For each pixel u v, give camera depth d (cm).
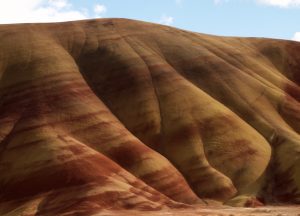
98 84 10156
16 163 7962
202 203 7838
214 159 8719
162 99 9725
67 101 9206
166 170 8300
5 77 9962
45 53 10606
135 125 9319
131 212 6594
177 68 10738
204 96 9856
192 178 8438
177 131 9150
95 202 6894
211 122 9300
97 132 8669
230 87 10319
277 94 10306
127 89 9931
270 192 8094
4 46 10850
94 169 7669
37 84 9619
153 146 9012
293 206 7525
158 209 6900
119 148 8431
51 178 7531
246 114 9775
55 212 6856
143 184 7781
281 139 9081
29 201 7262
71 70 10275
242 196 7881
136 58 10731
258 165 8581
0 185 7762
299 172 8244
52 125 8594
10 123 8788
